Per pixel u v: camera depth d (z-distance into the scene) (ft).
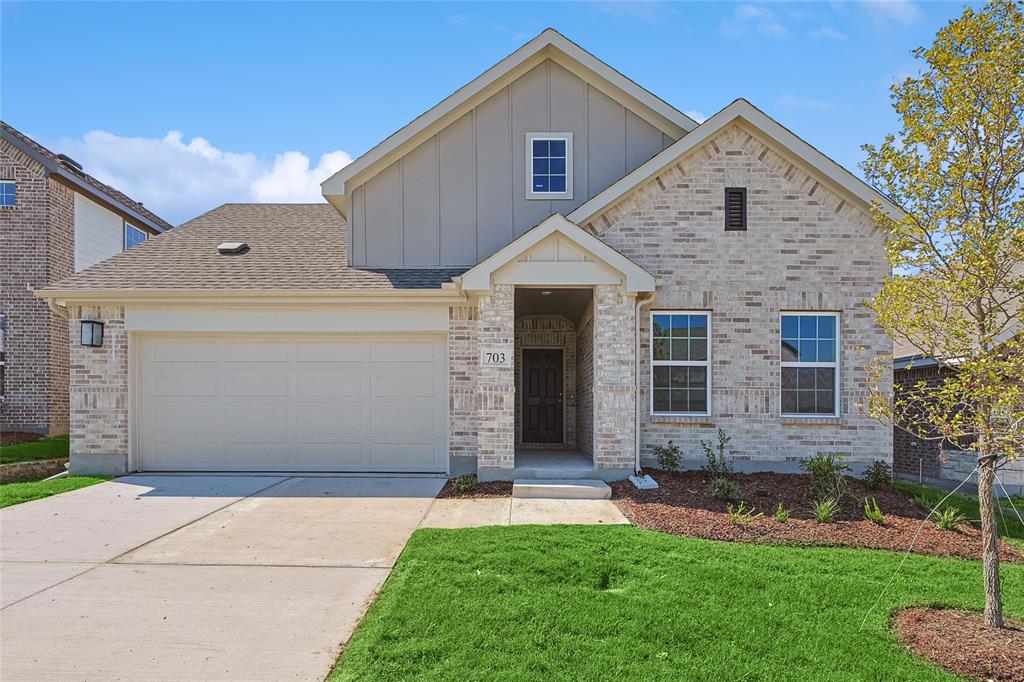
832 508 24.99
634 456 32.07
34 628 15.30
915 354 43.80
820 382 34.73
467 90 38.34
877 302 17.46
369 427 35.91
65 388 52.44
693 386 34.76
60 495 30.12
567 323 46.19
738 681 12.73
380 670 13.03
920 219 16.83
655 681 12.66
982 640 14.55
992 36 15.31
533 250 32.30
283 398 36.04
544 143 39.34
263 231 45.11
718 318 34.53
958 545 21.77
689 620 15.29
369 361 35.96
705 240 34.73
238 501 28.73
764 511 25.67
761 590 17.21
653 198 34.96
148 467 36.06
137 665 13.53
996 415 15.26
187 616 15.96
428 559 19.57
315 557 20.49
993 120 15.33
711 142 34.91
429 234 38.86
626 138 39.19
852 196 34.35
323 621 15.66
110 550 21.30
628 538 21.70
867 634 14.78
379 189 38.93
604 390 32.12
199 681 12.91
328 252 40.98
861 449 33.83
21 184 50.70
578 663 13.33
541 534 22.21
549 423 46.03
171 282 35.50
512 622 15.14
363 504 28.07
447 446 35.27
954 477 39.19
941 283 15.80
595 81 39.22
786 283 34.50
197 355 36.11
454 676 12.78
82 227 56.18
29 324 50.34
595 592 16.99
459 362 35.01
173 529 23.93
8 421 49.88
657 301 34.60
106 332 35.53
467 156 39.09
